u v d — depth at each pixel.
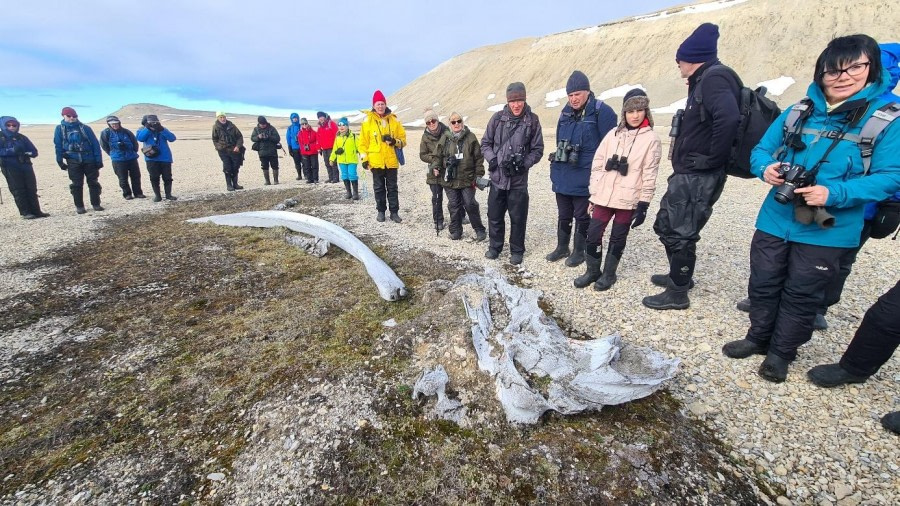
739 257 5.45
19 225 8.37
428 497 2.32
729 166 3.51
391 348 3.57
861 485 2.33
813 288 2.87
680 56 3.57
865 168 2.57
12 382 3.42
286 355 3.59
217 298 4.77
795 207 2.76
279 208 9.12
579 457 2.52
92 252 6.59
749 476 2.42
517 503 2.28
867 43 2.44
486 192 10.33
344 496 2.33
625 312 4.21
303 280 5.16
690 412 2.91
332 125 12.73
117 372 3.50
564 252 5.62
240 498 2.36
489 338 3.31
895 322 2.65
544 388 2.94
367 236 6.97
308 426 2.78
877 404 2.86
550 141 23.73
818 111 2.73
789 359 3.09
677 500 2.27
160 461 2.62
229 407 3.04
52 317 4.47
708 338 3.70
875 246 5.71
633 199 4.20
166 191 10.74
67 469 2.58
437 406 2.88
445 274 5.28
